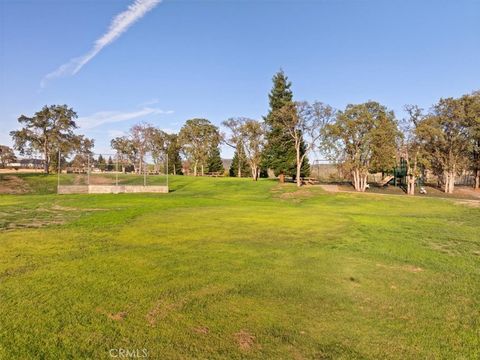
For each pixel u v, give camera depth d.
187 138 61.78
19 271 6.45
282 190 31.95
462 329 4.48
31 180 37.28
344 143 31.95
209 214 15.13
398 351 3.91
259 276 6.40
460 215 16.91
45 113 48.44
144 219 13.37
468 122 29.31
